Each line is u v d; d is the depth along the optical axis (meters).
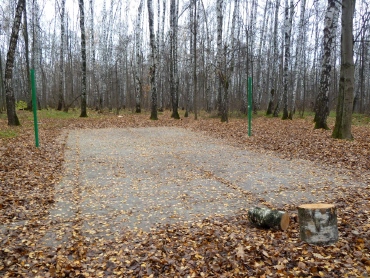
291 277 3.80
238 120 23.23
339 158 9.80
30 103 28.95
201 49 35.62
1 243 4.88
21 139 13.74
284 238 4.81
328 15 15.13
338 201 6.35
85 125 21.53
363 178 7.85
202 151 12.32
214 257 4.36
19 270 4.16
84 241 4.99
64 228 5.47
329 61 15.43
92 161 10.64
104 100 44.69
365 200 6.27
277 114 25.91
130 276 4.04
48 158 10.70
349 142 11.63
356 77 35.78
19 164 9.46
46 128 18.78
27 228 5.44
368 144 11.05
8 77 17.28
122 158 11.13
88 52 49.16
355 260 4.06
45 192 7.35
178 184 8.01
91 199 6.95
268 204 6.41
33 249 4.71
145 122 23.50
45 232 5.31
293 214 5.78
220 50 21.11
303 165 9.50
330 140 12.29
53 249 4.73
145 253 4.57
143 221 5.75
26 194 7.10
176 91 28.34
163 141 14.96
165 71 41.75
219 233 5.08
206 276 3.97
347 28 11.91
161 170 9.45
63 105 34.97
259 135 15.30
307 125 18.31
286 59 22.67
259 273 3.93
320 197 6.69
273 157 10.83
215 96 34.88
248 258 4.27
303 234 4.58
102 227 5.52
